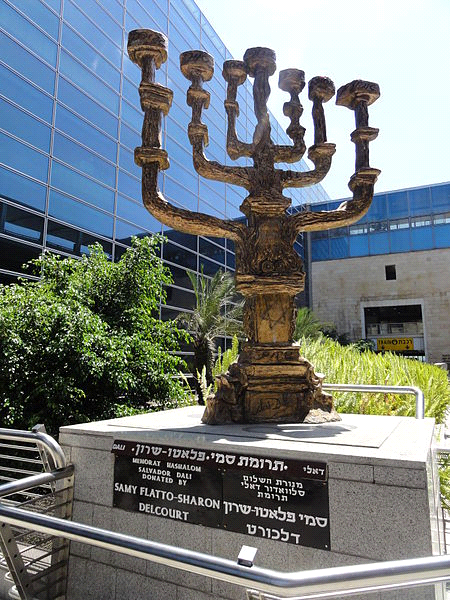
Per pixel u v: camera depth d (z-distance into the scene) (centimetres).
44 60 1212
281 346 340
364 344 3022
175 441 265
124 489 275
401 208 3331
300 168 3197
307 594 152
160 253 1642
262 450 240
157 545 171
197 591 240
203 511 250
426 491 204
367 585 144
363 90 377
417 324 3275
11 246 1065
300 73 402
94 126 1380
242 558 155
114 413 611
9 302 591
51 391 551
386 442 249
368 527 212
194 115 369
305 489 226
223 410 330
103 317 704
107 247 1391
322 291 3444
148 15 1723
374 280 3322
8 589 282
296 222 361
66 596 277
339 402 568
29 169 1132
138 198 1558
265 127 382
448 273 3128
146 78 340
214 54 2217
